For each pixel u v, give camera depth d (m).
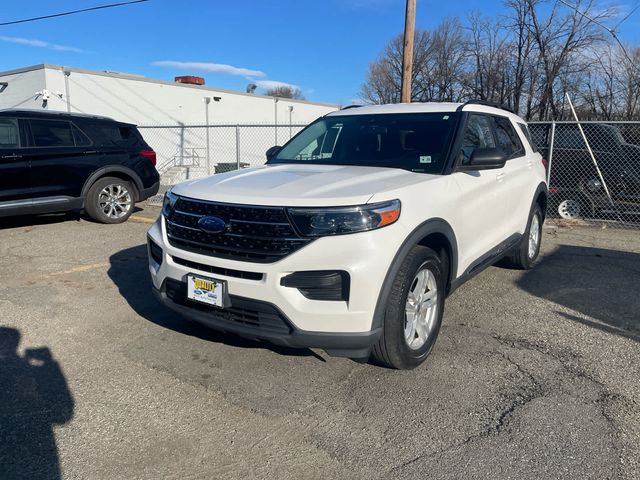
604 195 9.12
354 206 2.89
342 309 2.88
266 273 2.90
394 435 2.72
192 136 24.50
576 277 5.61
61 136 7.93
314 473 2.43
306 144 4.73
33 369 3.44
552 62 26.09
